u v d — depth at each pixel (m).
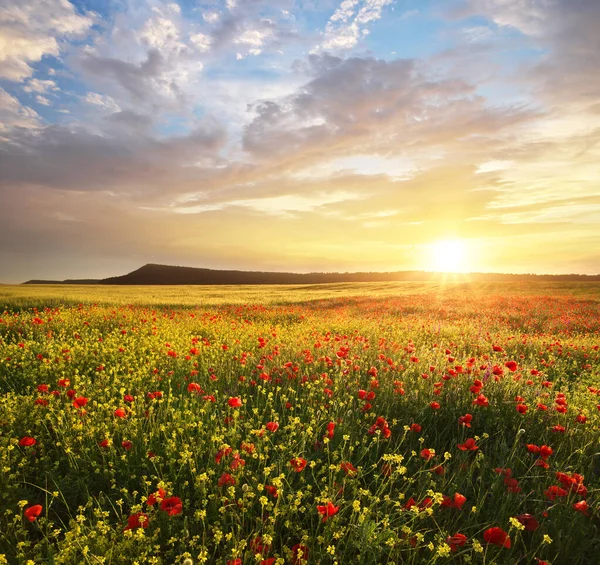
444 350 9.48
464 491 3.65
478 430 4.94
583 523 3.22
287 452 4.04
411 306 26.34
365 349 8.58
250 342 10.05
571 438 4.53
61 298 24.56
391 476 3.43
